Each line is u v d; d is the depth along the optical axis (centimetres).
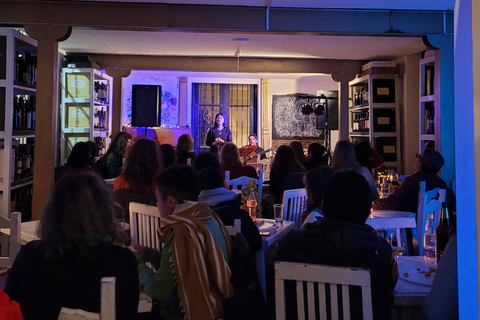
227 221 245
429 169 379
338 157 375
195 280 168
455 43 112
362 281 138
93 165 413
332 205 167
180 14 498
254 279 176
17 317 101
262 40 667
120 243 153
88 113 733
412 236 328
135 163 321
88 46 729
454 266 150
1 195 414
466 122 108
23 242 267
